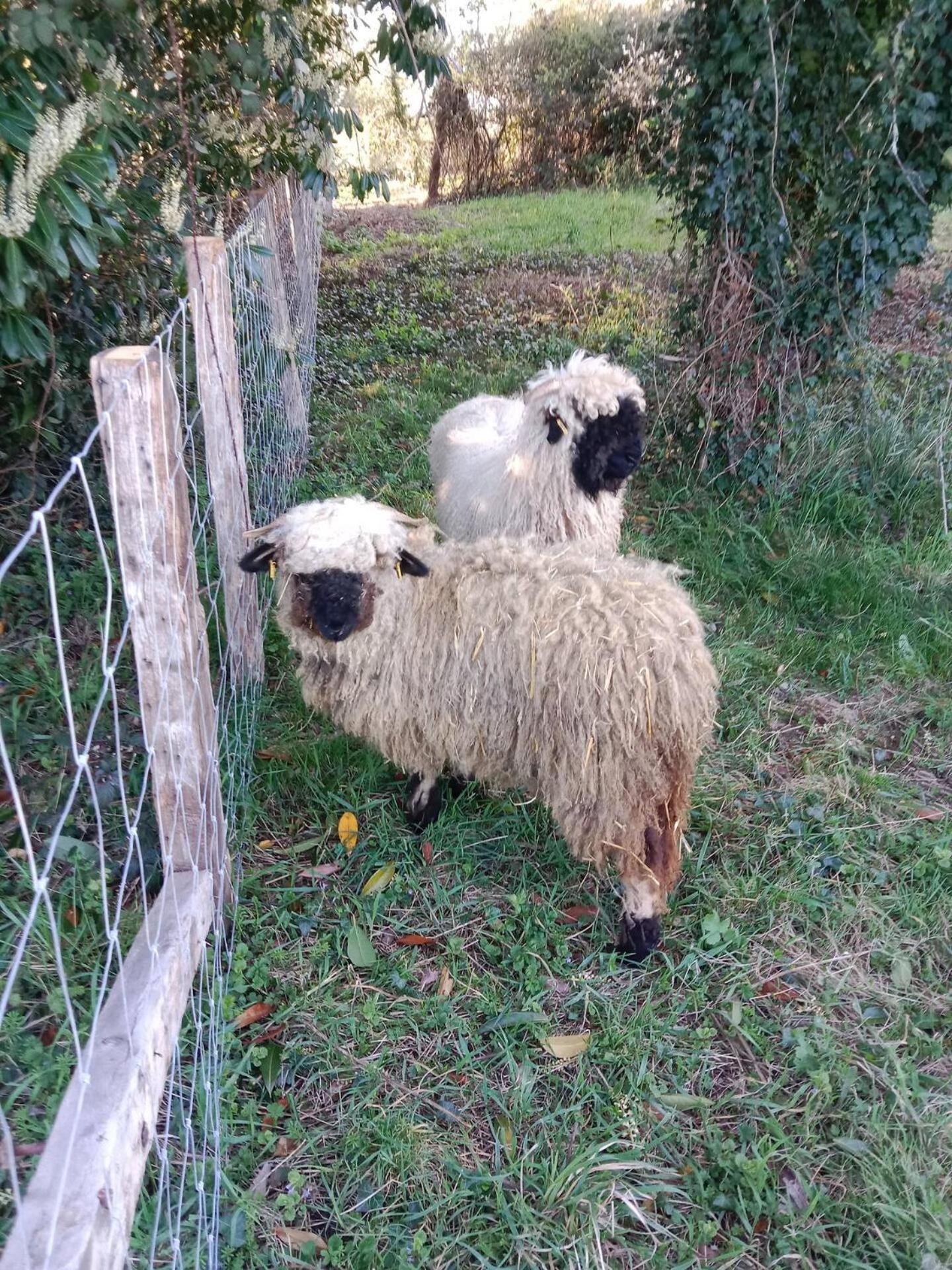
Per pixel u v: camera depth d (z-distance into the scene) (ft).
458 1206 4.31
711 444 10.92
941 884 6.11
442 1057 4.98
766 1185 4.42
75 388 7.80
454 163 28.66
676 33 10.16
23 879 5.17
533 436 7.33
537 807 6.55
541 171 28.40
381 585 5.34
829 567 9.36
